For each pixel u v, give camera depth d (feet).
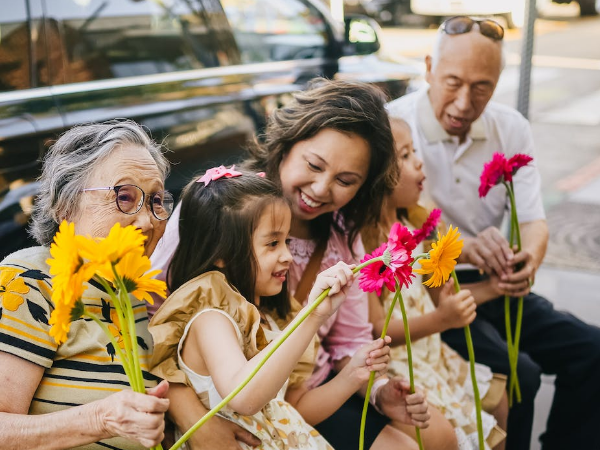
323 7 14.01
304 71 13.03
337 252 6.94
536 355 9.19
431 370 7.43
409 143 7.51
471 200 9.13
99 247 3.88
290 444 5.58
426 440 6.68
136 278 4.10
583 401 8.95
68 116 9.34
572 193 21.67
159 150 5.47
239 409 4.81
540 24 56.39
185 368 5.25
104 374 4.87
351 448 6.38
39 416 4.41
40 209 5.10
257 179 5.77
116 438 4.93
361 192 6.68
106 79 9.98
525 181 9.22
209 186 5.71
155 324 5.31
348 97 6.22
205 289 5.34
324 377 6.84
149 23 10.74
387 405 6.34
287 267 5.77
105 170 4.91
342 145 6.12
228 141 11.26
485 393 7.71
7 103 8.79
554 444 9.21
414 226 8.14
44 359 4.73
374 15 53.06
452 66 8.46
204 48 11.47
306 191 6.31
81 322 4.89
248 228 5.54
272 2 12.91
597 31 52.85
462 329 8.52
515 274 7.80
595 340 8.88
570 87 35.37
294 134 6.23
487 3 47.16
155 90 10.43
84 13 9.89
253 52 12.36
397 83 14.52
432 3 52.31
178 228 5.88
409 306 7.59
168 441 5.39
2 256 8.59
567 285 15.26
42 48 9.29
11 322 4.66
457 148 8.97
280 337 4.58
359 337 6.98
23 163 8.79
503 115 9.14
